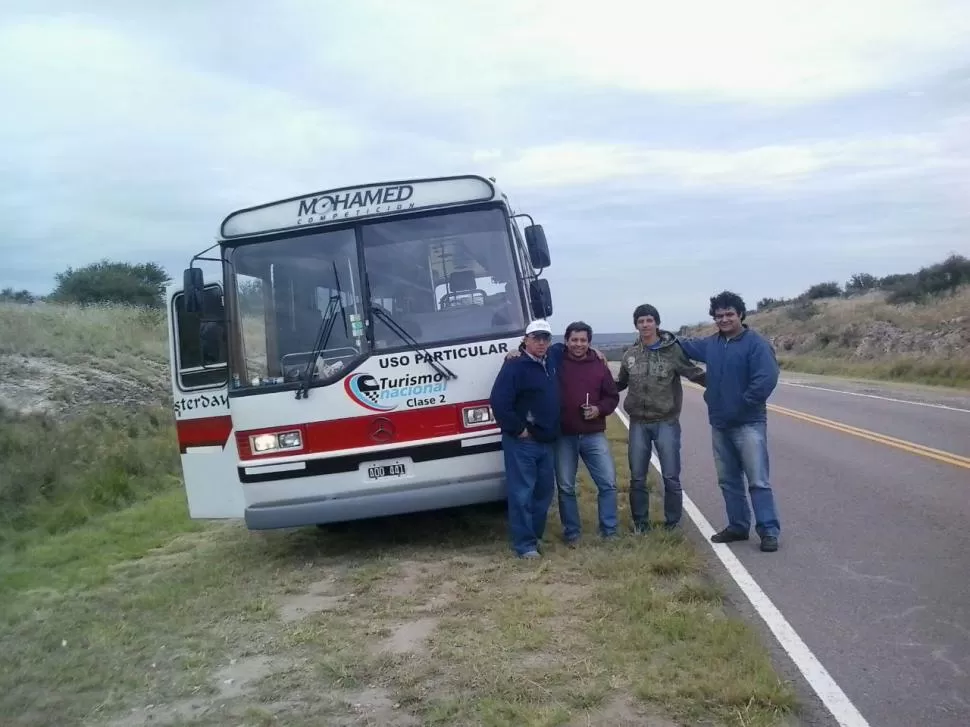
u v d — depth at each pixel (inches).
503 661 213.6
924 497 382.0
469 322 323.3
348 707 195.9
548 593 266.2
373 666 216.8
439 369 317.7
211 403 349.1
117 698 213.5
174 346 353.1
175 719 198.1
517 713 184.1
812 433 617.0
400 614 256.4
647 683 194.7
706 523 359.6
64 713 207.5
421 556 324.2
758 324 2343.8
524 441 309.4
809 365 1469.0
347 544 357.4
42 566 366.6
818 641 221.6
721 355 312.7
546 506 323.6
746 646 211.8
